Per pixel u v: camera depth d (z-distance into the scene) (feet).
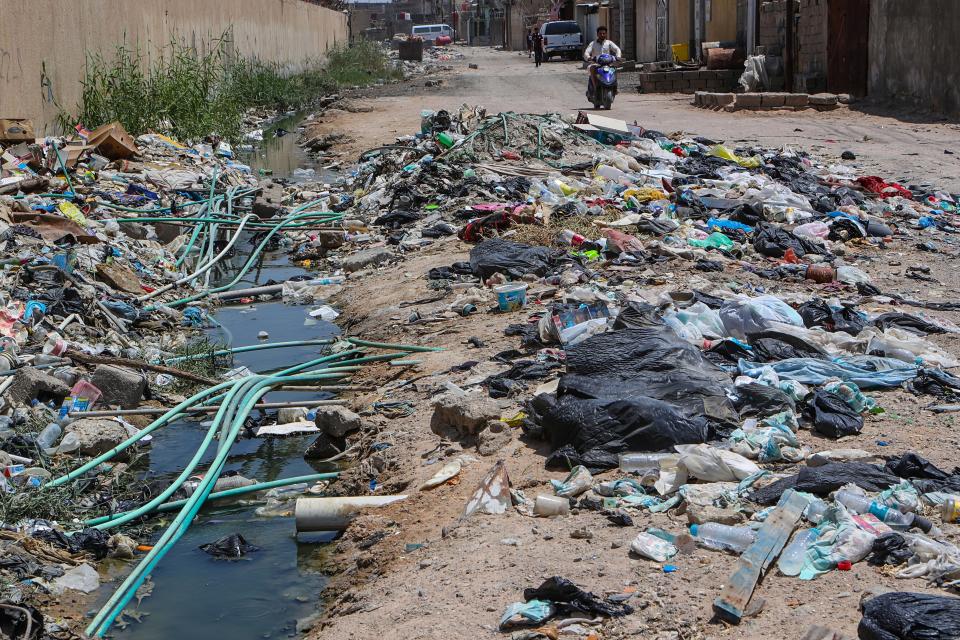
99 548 18.53
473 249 35.45
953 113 70.13
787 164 51.55
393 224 45.09
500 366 24.70
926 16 73.00
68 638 15.42
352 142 73.10
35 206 38.45
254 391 24.62
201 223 42.63
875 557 14.43
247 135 80.79
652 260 33.63
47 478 20.51
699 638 12.86
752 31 101.35
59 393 24.25
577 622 13.55
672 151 54.75
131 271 35.45
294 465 22.67
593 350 22.06
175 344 30.14
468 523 17.17
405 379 25.67
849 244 37.27
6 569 16.93
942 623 12.00
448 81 128.36
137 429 23.82
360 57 159.33
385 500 19.26
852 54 83.35
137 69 66.23
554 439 19.48
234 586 17.44
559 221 38.70
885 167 53.21
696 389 20.17
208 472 20.76
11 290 29.35
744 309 24.91
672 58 124.06
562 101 94.17
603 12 167.94
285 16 132.26
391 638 14.01
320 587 17.25
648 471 18.06
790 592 13.71
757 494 16.47
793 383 20.98
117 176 47.62
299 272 40.55
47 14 51.85
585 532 16.01
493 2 303.89
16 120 44.60
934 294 30.55
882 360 22.72
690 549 15.10
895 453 18.10
